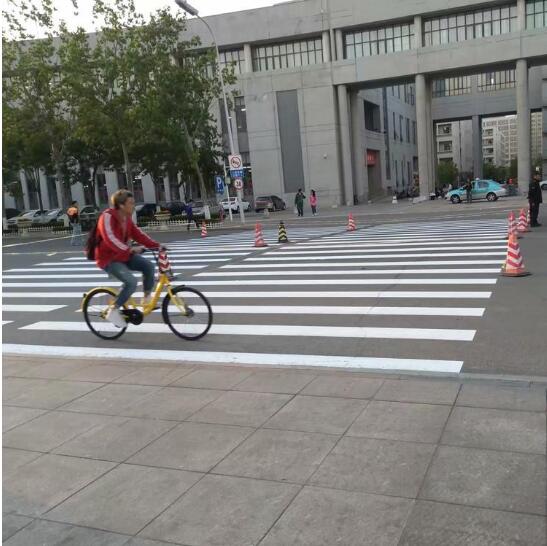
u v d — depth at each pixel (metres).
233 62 34.09
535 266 10.96
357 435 3.97
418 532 2.85
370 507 3.10
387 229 22.08
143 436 4.28
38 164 42.44
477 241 15.49
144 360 6.46
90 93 31.12
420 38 45.25
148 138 32.19
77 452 4.09
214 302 9.73
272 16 48.00
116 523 3.18
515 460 3.45
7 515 3.32
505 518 2.89
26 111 34.16
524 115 42.97
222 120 51.41
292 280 11.38
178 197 58.34
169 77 31.02
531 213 18.31
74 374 6.01
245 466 3.68
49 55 33.47
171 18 31.53
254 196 50.19
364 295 9.39
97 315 7.73
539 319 7.16
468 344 6.32
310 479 3.45
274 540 2.90
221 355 6.52
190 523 3.12
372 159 60.38
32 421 4.73
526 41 41.84
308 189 48.81
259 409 4.61
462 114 68.94
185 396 5.06
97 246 7.07
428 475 3.36
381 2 45.41
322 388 4.98
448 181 90.62
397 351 6.23
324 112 47.50
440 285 9.77
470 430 3.90
